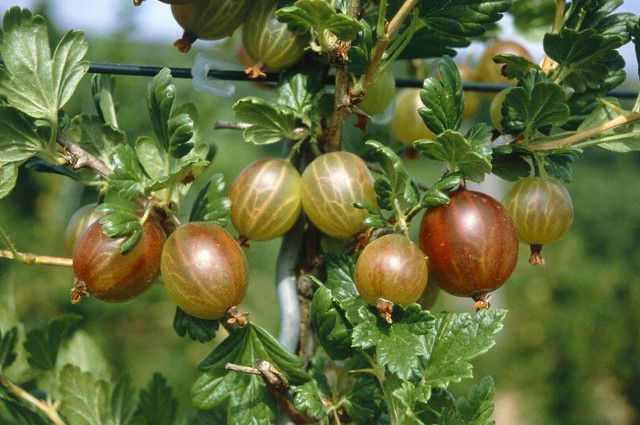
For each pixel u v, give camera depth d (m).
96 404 0.41
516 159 0.37
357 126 0.39
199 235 0.34
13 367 0.42
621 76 0.37
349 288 0.36
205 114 1.00
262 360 0.35
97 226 0.34
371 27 0.37
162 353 1.26
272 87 0.43
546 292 1.84
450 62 0.35
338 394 0.37
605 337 1.79
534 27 0.44
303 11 0.33
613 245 2.16
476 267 0.34
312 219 0.36
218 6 0.36
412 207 0.34
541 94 0.35
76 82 0.35
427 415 0.35
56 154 0.35
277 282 0.37
